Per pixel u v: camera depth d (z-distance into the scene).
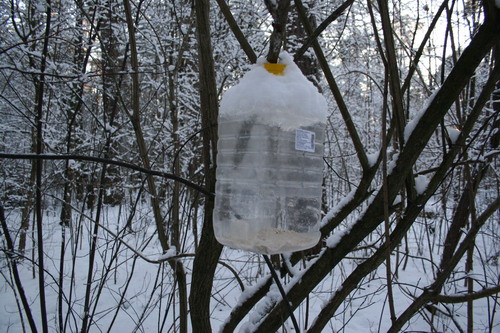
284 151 1.11
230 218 1.15
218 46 4.35
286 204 1.12
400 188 1.45
